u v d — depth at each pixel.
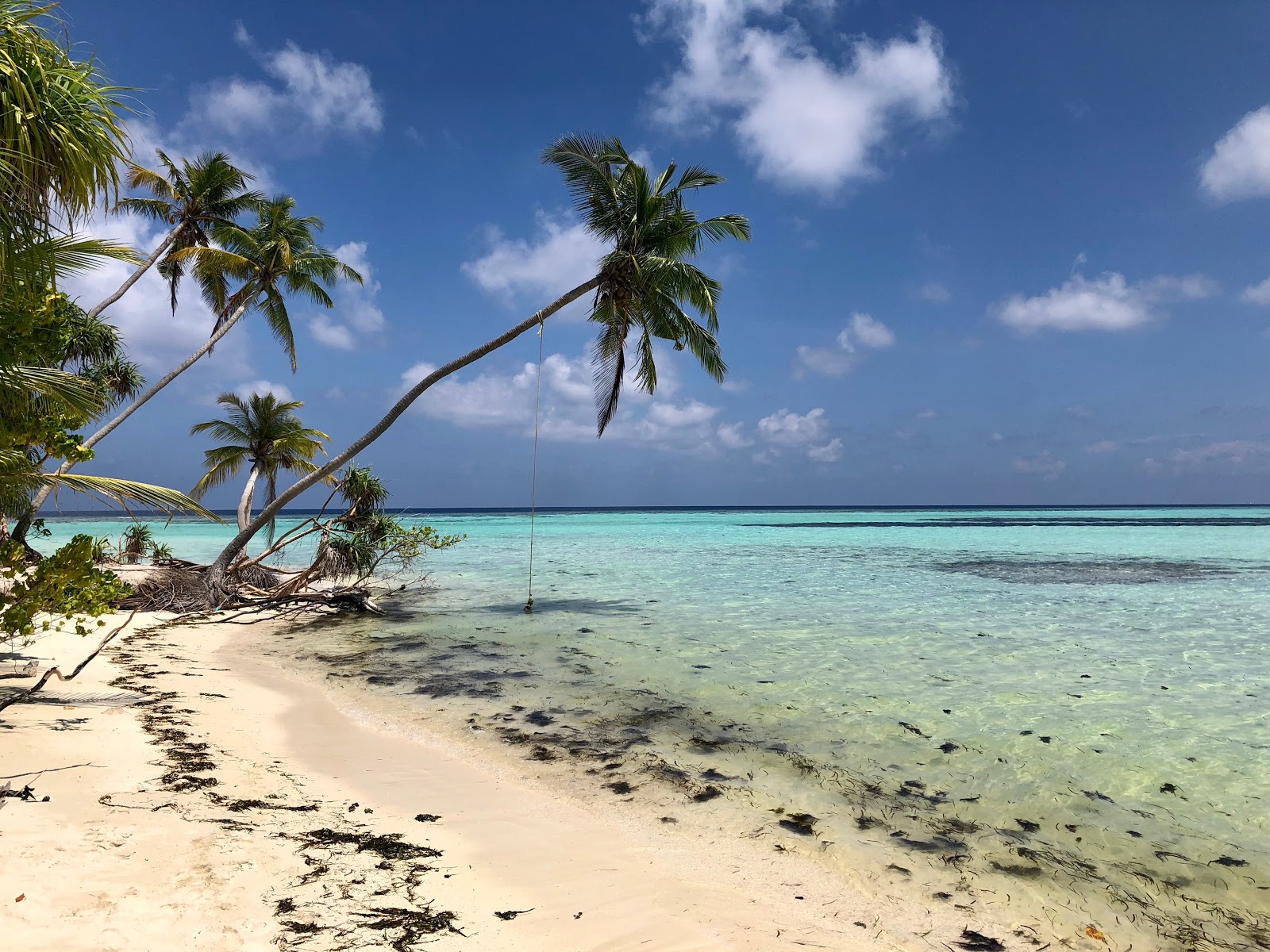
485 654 12.27
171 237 22.38
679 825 5.66
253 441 27.02
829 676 10.66
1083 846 5.42
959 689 9.90
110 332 20.44
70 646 11.38
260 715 8.28
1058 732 8.05
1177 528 64.81
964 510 187.75
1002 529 62.75
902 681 10.34
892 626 14.96
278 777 6.10
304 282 24.55
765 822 5.75
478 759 7.09
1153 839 5.55
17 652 10.42
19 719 6.70
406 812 5.62
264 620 15.96
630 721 8.45
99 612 6.84
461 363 17.53
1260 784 6.61
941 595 19.94
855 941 4.09
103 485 6.56
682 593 20.38
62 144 5.48
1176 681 10.34
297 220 24.16
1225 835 5.60
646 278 16.88
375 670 11.06
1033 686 10.05
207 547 38.56
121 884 3.82
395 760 6.95
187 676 10.00
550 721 8.45
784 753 7.39
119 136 5.95
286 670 11.03
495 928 3.94
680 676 10.68
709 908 4.37
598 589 21.52
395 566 26.59
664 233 17.42
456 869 4.66
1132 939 4.21
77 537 6.72
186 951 3.28
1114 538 48.44
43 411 7.03
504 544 43.59
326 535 18.84
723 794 6.31
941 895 4.68
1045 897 4.68
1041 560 31.08
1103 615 16.48
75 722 6.85
